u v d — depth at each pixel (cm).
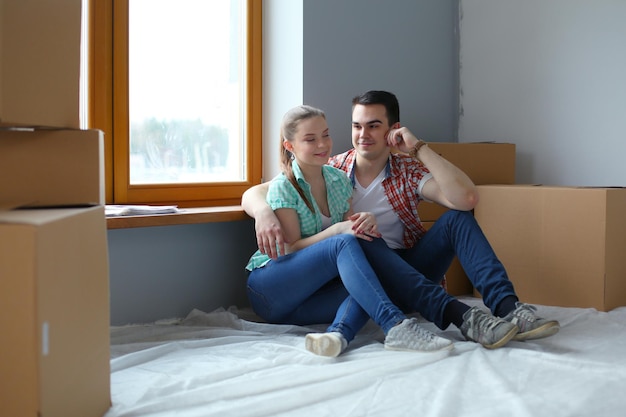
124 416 150
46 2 143
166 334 228
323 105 285
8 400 120
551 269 269
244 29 285
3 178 154
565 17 317
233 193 283
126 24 249
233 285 272
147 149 260
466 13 346
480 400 160
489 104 343
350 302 211
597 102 309
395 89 318
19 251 119
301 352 197
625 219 265
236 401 160
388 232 252
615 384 170
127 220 221
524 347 207
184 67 268
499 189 281
